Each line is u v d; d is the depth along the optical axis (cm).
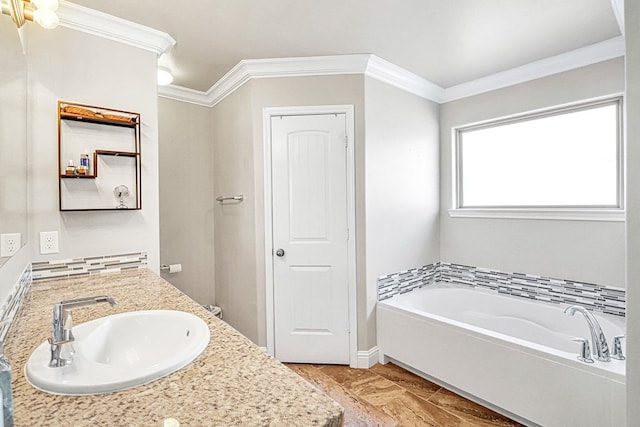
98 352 98
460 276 308
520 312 258
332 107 245
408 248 286
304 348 251
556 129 260
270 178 248
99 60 180
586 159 245
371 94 251
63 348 79
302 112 246
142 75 196
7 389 50
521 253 268
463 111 303
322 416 58
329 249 248
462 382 202
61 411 60
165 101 280
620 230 219
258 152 247
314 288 250
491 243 286
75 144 173
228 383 70
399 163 277
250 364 78
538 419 170
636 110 113
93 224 178
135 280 167
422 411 193
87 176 172
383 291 262
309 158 248
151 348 108
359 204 248
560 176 258
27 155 156
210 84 279
